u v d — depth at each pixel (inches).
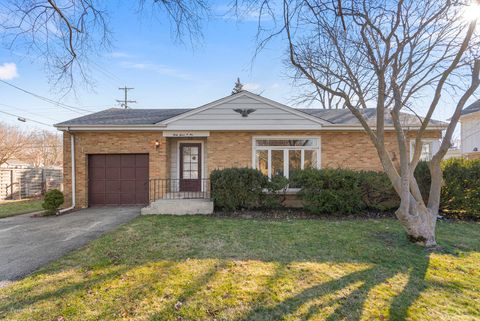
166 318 101.3
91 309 107.0
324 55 227.9
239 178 315.9
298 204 350.3
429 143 380.8
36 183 610.2
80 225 261.9
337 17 197.8
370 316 103.0
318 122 362.6
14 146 818.8
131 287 125.0
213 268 147.6
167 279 133.4
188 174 417.7
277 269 146.6
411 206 193.5
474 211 288.0
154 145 378.6
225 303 111.7
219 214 310.5
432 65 202.5
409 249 181.2
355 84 208.5
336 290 123.0
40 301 113.3
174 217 293.7
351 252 175.0
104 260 160.1
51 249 186.2
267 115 364.8
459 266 152.9
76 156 377.1
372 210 322.0
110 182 390.0
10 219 299.4
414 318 102.1
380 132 197.2
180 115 365.4
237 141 375.9
